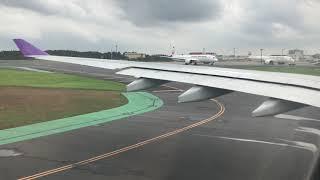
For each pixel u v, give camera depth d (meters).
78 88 47.09
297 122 27.16
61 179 14.05
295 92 10.24
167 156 17.39
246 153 18.22
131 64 18.38
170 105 35.56
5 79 54.59
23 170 15.06
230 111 32.69
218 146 19.59
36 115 27.98
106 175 14.57
